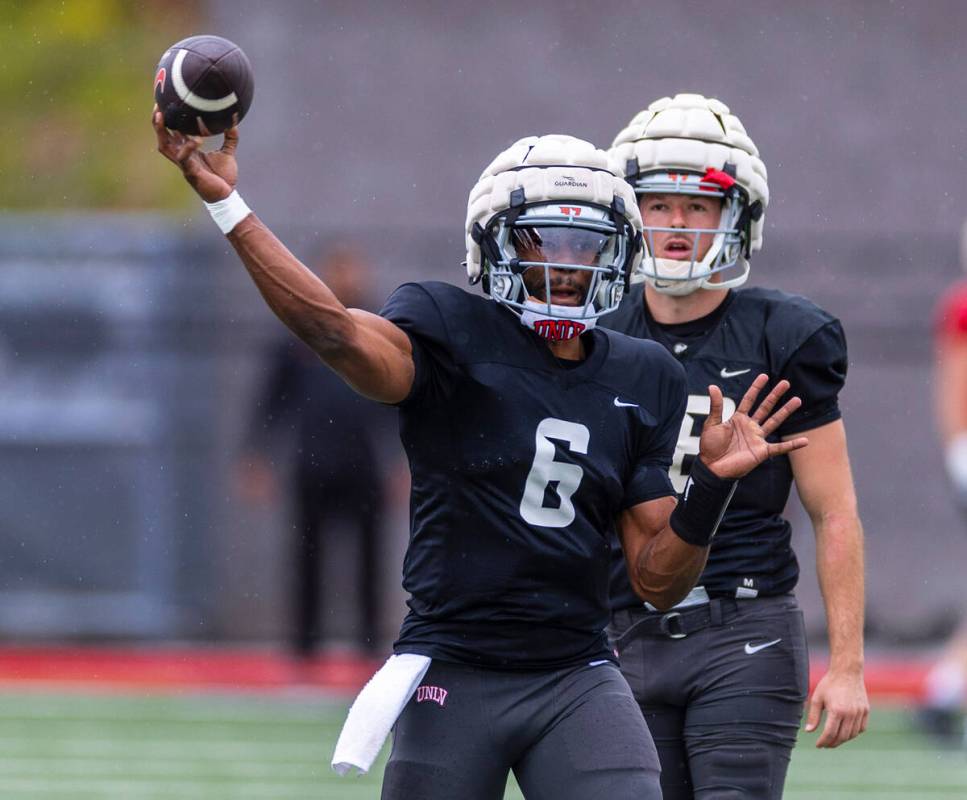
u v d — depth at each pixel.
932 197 44.31
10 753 29.12
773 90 44.69
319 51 44.91
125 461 40.62
